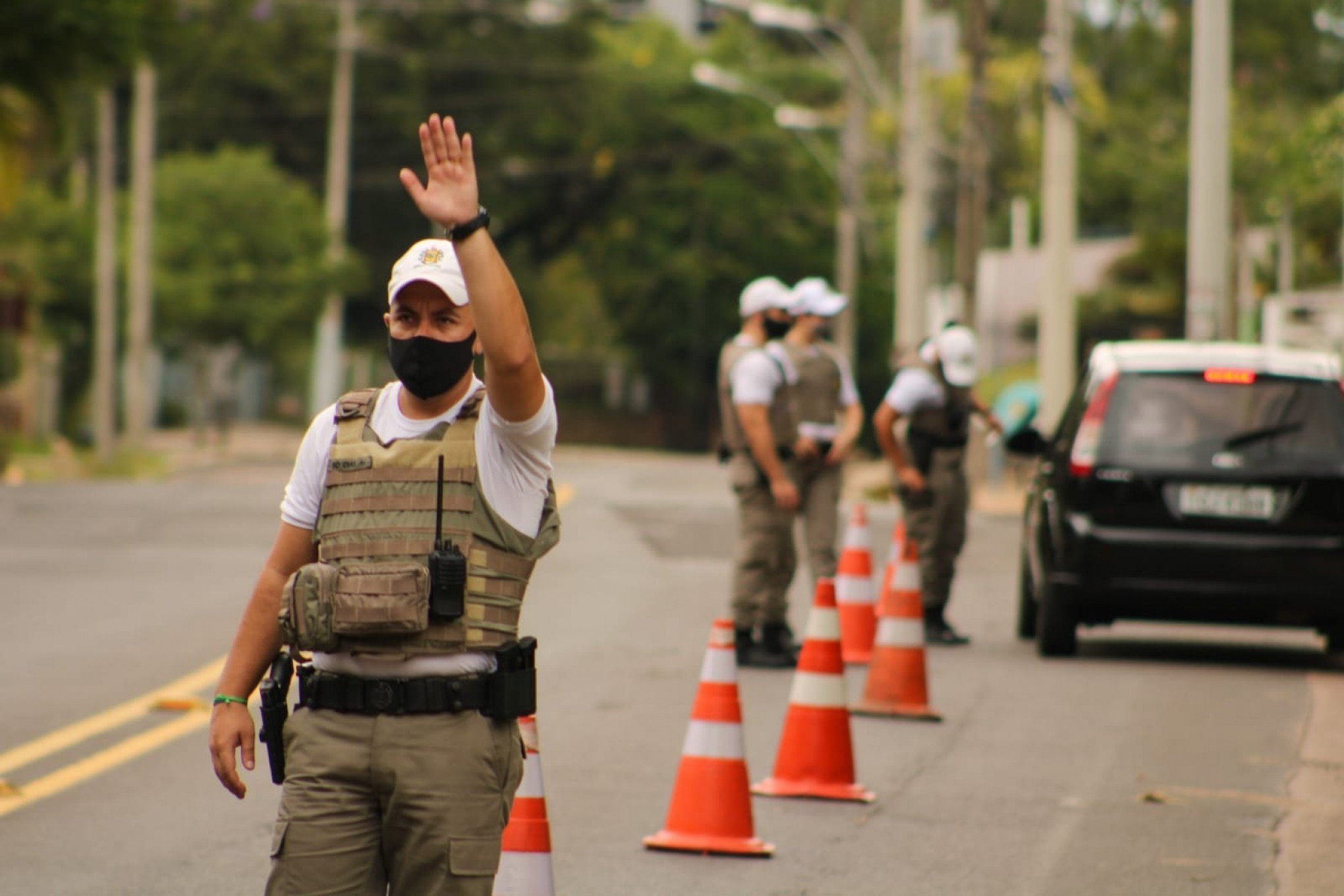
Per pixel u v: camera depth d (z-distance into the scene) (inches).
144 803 936.3
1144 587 1382.9
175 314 5172.2
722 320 7219.5
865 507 1413.6
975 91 3641.7
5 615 1605.6
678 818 854.5
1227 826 912.9
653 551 2174.0
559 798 952.3
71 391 5669.3
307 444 520.7
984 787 988.6
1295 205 4943.4
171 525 2421.3
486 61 6806.1
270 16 6555.1
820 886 794.8
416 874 506.0
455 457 506.3
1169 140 7244.1
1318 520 1373.0
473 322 506.9
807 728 961.5
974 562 2174.0
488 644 507.2
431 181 497.0
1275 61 6638.8
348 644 501.7
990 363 6584.6
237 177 5359.3
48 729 1122.7
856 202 5679.1
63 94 3171.8
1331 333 4185.5
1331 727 1171.9
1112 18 7194.9
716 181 7135.8
